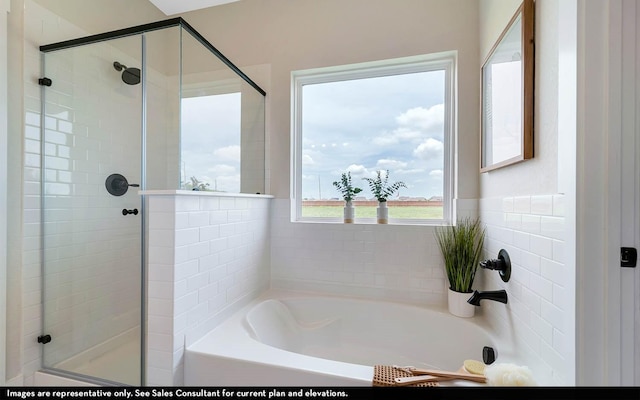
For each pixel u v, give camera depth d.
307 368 1.13
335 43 2.00
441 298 1.83
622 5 0.81
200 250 1.36
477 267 1.73
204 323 1.39
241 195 1.70
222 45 2.23
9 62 1.45
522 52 1.13
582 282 0.83
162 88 1.82
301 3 2.07
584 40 0.83
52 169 1.61
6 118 1.44
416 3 1.86
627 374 0.80
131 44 1.81
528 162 1.14
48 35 1.61
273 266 2.13
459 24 1.79
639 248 0.80
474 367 1.09
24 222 1.51
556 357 0.93
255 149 2.09
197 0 2.19
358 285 1.96
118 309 1.63
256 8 2.16
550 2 0.99
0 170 1.42
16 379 1.47
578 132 0.84
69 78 1.67
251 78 2.17
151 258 1.22
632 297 0.80
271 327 1.75
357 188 2.05
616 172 0.81
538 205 1.04
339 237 2.00
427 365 1.67
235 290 1.67
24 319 1.51
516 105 1.21
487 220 1.60
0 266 1.43
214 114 1.87
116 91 1.83
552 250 0.96
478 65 1.75
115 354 1.55
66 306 1.65
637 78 0.81
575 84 0.84
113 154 1.83
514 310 1.24
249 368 1.18
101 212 1.78
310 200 2.18
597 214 0.82
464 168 1.79
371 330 1.84
